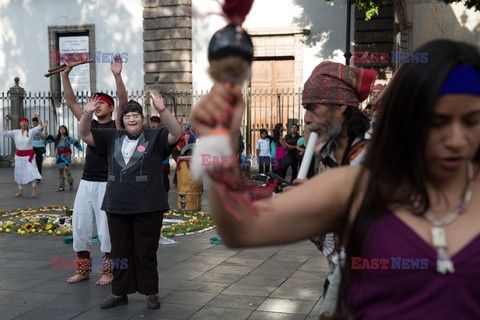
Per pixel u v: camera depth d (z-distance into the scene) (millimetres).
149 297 4855
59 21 20469
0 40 21109
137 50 19688
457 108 1189
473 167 1306
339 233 1394
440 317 1202
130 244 4859
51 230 8406
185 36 18750
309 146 2301
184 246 7359
